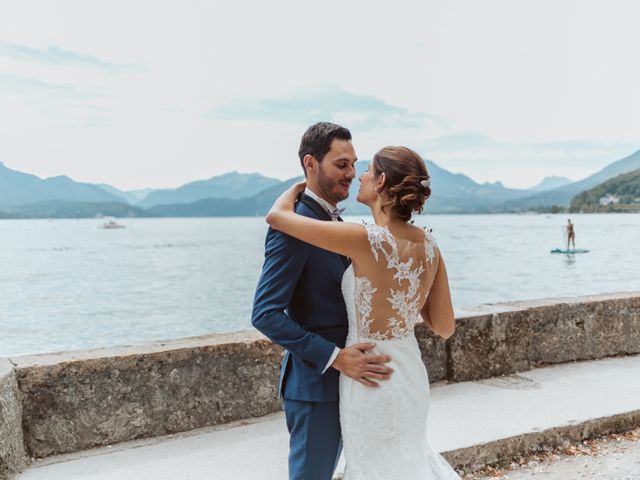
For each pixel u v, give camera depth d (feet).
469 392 14.99
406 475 7.40
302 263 7.27
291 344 7.04
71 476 10.47
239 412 13.24
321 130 7.52
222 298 116.57
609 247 252.21
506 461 11.86
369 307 7.25
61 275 167.43
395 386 7.29
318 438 7.45
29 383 11.22
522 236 383.45
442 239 351.25
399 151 7.36
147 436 12.26
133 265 200.85
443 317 8.26
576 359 18.06
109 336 80.74
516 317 16.84
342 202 7.91
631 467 11.44
